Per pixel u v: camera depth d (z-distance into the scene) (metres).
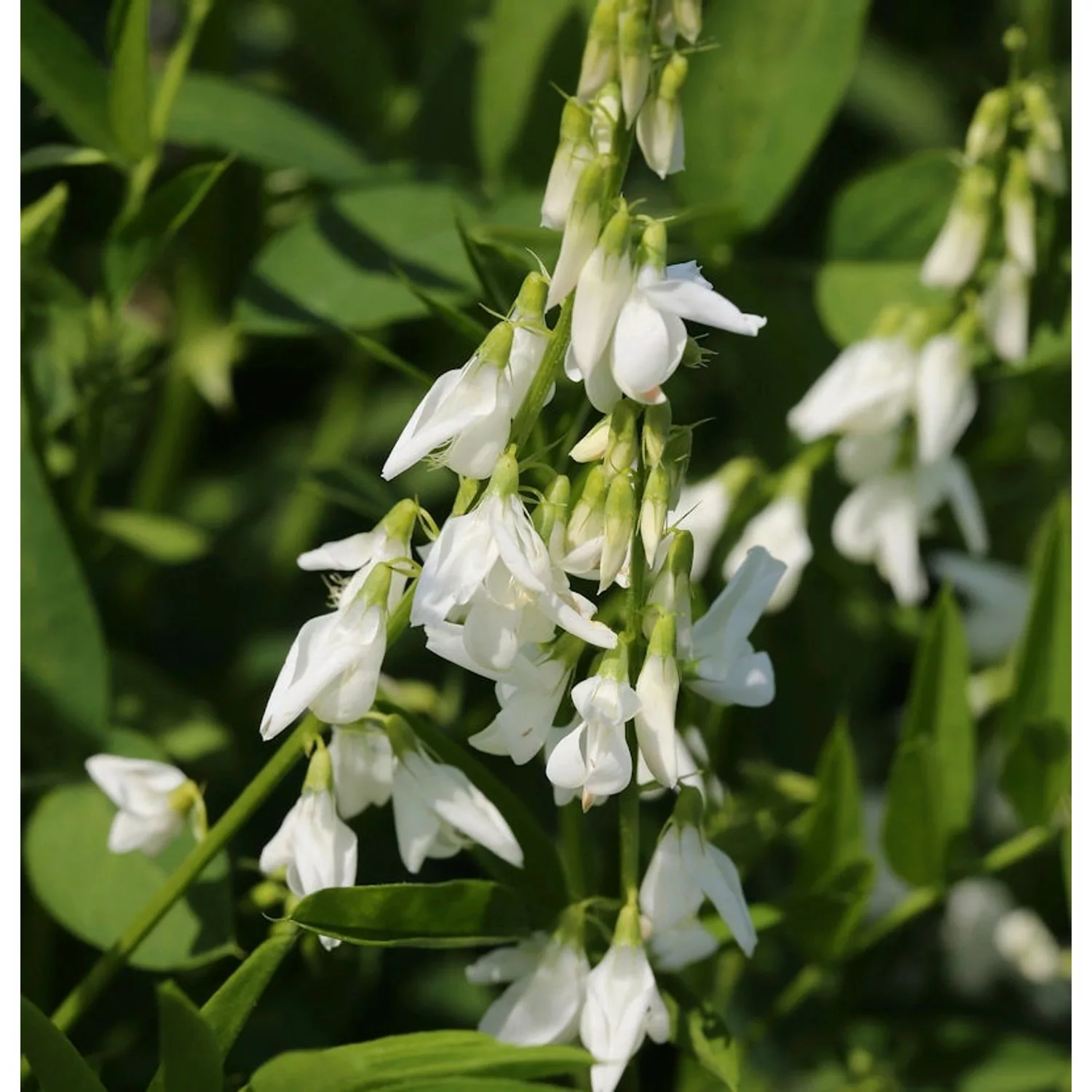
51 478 0.44
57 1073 0.38
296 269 0.45
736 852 0.45
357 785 0.40
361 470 0.46
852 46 0.48
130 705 0.47
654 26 0.39
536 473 0.41
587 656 0.41
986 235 0.46
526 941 0.40
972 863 0.45
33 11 0.44
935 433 0.47
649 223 0.38
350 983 0.46
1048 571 0.45
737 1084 0.40
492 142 0.49
